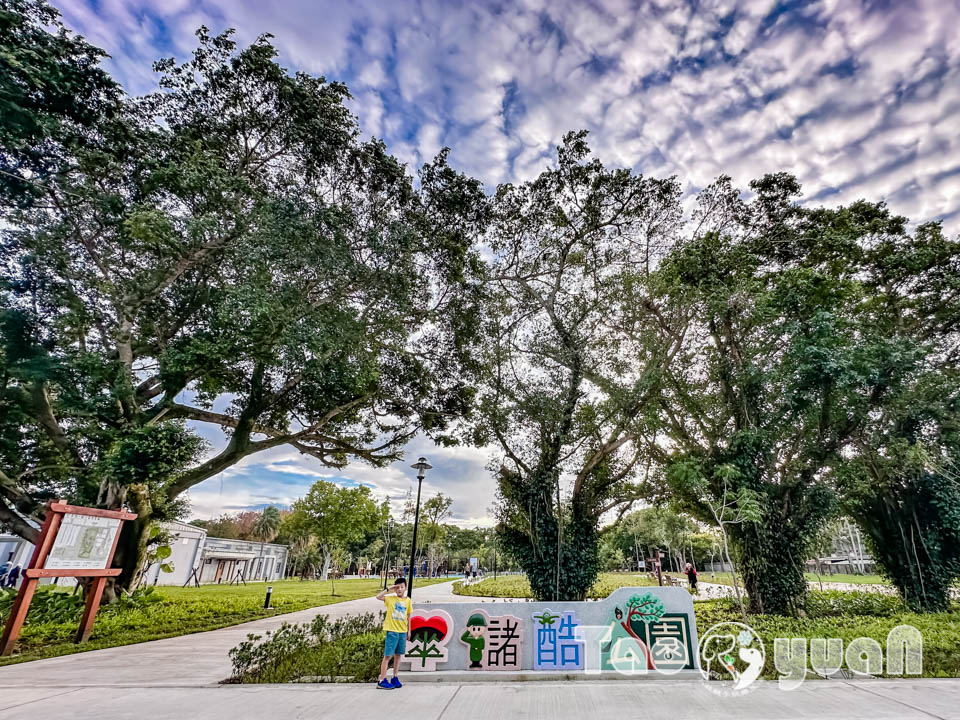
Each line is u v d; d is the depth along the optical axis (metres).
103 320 12.13
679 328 13.52
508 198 15.28
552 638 6.25
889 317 13.71
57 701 4.88
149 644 8.87
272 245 10.91
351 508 35.66
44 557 8.23
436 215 15.31
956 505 11.52
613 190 14.59
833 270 13.27
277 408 15.89
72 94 9.71
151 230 10.21
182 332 13.76
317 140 12.75
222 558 42.44
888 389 11.08
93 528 9.05
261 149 13.33
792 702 4.70
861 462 11.96
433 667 6.03
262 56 12.05
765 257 13.98
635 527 29.23
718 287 12.62
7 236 9.93
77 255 11.13
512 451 13.24
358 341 13.05
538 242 15.38
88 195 10.24
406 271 13.54
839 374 10.63
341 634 7.85
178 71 12.06
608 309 13.73
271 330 11.00
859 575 37.56
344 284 12.55
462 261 15.20
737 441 11.88
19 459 12.22
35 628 9.74
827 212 13.91
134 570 12.75
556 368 13.45
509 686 5.48
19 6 8.98
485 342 14.88
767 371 11.85
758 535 11.73
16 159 9.59
